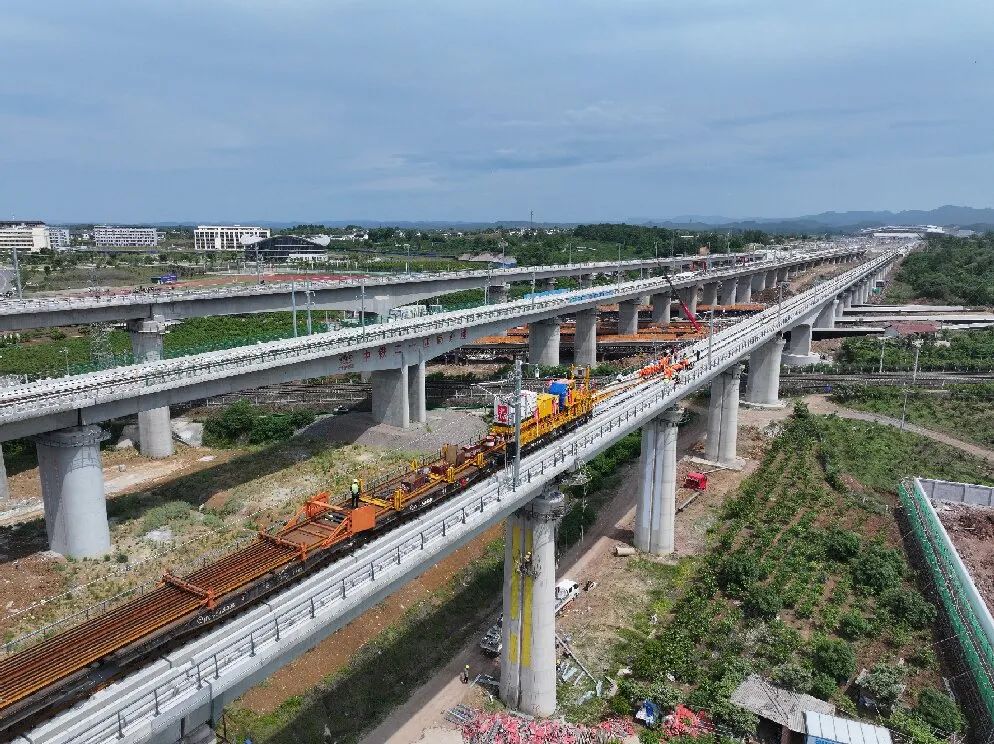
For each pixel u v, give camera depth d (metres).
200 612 31.97
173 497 80.12
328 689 52.53
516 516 49.38
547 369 132.88
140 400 70.94
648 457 72.44
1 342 141.38
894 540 75.75
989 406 119.62
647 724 50.06
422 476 47.72
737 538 75.38
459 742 48.41
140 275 197.88
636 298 163.75
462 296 191.88
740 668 53.72
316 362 88.38
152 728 25.97
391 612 61.28
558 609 63.78
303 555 36.97
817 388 130.88
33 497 80.00
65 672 26.95
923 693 51.53
